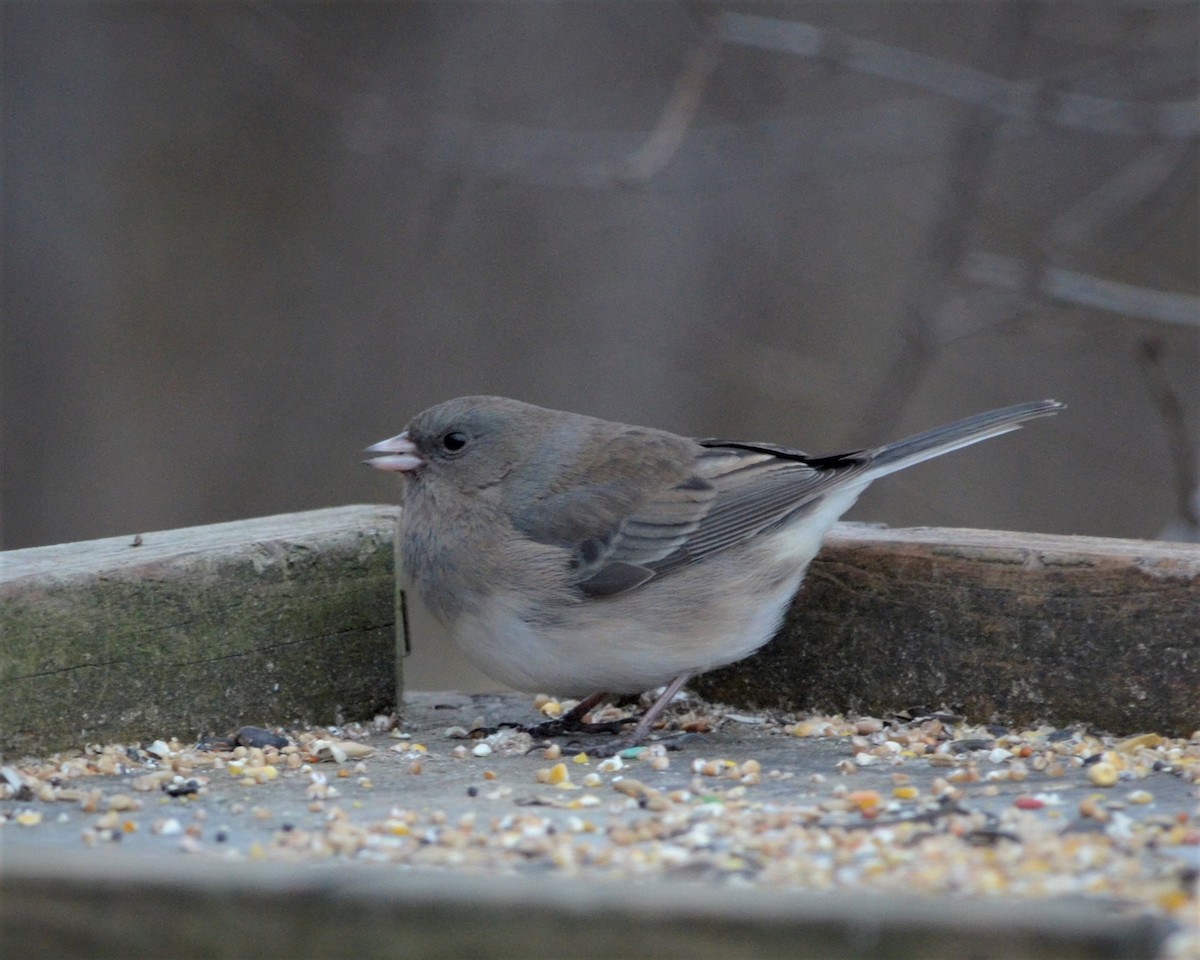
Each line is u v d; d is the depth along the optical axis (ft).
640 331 67.36
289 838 17.79
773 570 26.00
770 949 11.77
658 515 25.96
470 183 57.82
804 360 62.59
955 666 24.73
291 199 69.56
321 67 67.15
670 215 66.80
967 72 44.55
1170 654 22.99
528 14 67.26
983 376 62.13
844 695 26.00
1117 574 23.29
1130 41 47.73
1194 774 20.59
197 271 69.67
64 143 69.31
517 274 68.33
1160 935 11.61
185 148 69.62
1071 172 57.93
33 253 68.69
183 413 68.69
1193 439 58.34
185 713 23.13
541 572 25.86
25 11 68.69
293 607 24.41
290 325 69.26
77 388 68.64
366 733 25.29
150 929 12.55
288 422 68.74
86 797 19.71
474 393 68.13
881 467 26.94
